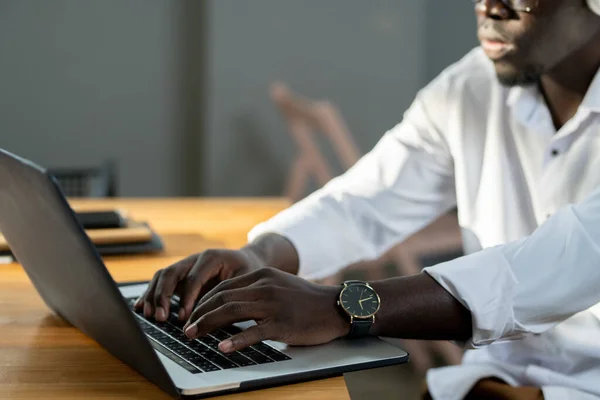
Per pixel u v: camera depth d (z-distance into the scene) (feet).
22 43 16.21
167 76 16.57
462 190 6.03
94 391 3.40
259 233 5.72
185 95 16.65
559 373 5.37
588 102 5.20
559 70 5.38
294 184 16.05
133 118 16.63
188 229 6.86
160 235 6.61
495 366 5.48
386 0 16.37
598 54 5.26
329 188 6.24
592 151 5.31
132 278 5.23
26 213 3.61
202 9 16.42
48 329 4.30
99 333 3.83
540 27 5.06
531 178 5.66
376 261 14.02
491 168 5.85
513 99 5.58
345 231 5.94
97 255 3.17
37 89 16.34
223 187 16.47
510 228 5.79
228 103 16.28
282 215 5.85
